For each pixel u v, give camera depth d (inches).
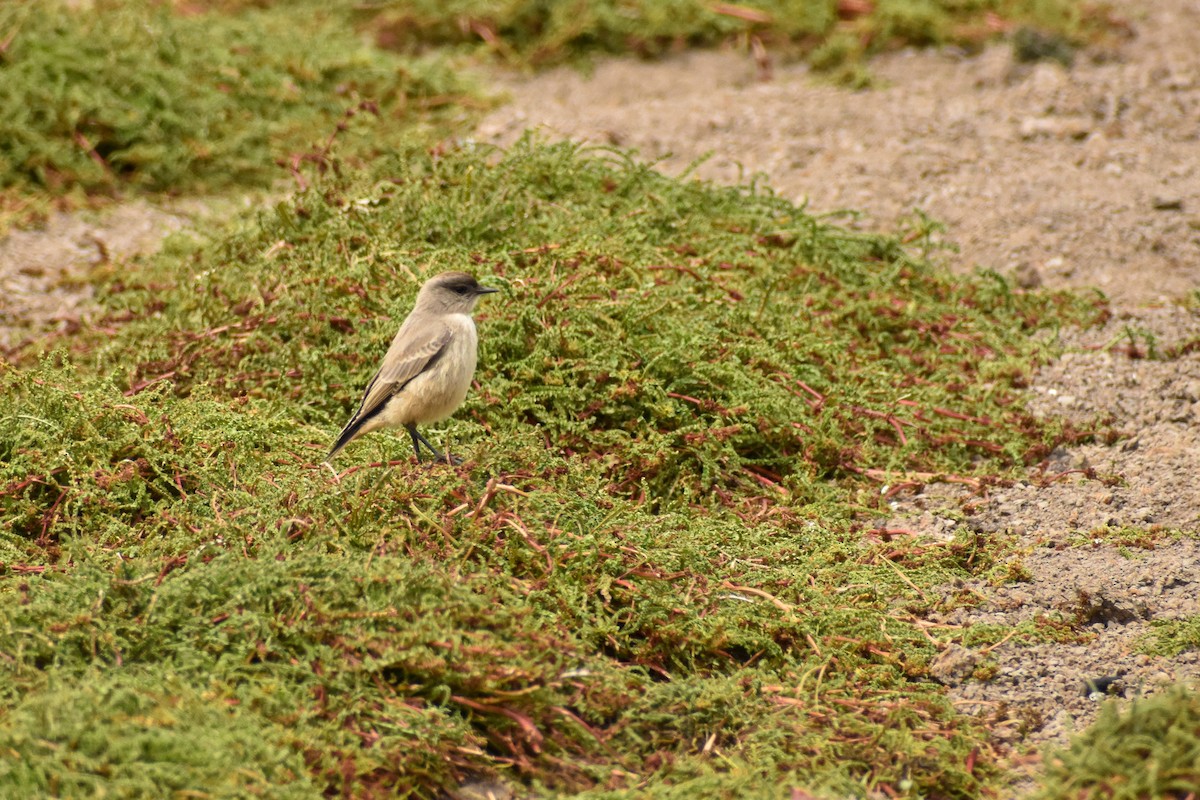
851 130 745.0
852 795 297.4
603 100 812.0
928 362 530.3
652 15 864.9
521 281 482.6
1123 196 652.1
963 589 389.7
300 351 483.5
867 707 331.9
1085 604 373.4
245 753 271.1
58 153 686.5
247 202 669.3
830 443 460.4
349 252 524.1
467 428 440.5
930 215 651.5
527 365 458.0
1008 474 461.7
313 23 861.2
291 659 309.6
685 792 289.1
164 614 315.9
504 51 863.7
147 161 700.0
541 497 381.4
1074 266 600.1
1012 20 849.5
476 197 544.4
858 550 411.2
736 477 455.8
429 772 294.5
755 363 485.4
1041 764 311.0
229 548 346.9
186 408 438.9
